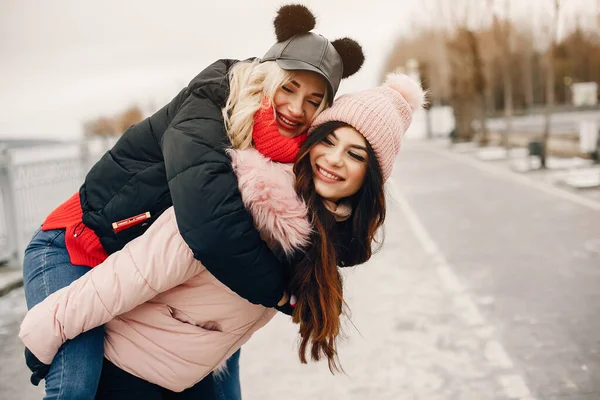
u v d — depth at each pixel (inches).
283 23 64.8
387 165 64.2
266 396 123.8
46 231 69.7
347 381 128.8
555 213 319.6
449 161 748.6
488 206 366.0
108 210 66.7
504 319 160.9
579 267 207.5
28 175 253.6
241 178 57.4
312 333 64.8
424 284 201.3
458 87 1051.9
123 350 63.2
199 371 65.7
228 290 63.3
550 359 132.9
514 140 960.9
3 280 219.6
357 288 201.3
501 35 725.9
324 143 62.1
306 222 59.0
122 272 58.6
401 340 150.5
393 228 315.0
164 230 60.1
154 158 67.9
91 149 343.9
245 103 60.2
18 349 157.9
